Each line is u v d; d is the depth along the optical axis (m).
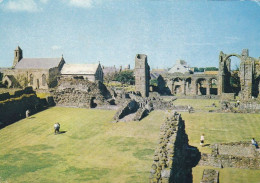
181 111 54.44
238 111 51.94
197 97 89.94
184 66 164.62
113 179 24.83
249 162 26.06
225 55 98.38
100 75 115.44
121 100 57.94
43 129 42.22
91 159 30.09
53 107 55.88
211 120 46.62
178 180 20.59
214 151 28.78
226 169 25.77
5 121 45.88
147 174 25.56
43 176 26.14
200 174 24.67
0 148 34.75
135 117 45.28
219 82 97.12
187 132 39.97
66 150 33.38
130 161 28.95
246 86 72.50
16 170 27.72
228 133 38.97
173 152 18.92
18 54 115.62
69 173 26.61
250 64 72.06
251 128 41.16
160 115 48.59
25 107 51.06
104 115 48.66
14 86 105.56
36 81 108.12
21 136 39.41
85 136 38.38
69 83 57.97
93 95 56.72
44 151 33.25
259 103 53.75
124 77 151.12
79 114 49.66
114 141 35.78
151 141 35.22
